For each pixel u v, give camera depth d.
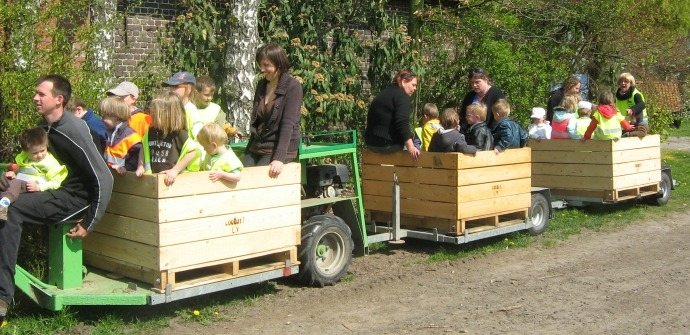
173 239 5.53
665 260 8.26
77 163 5.44
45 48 6.67
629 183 10.80
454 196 8.08
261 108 6.61
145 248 5.59
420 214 8.39
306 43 11.74
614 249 8.80
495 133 8.75
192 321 5.90
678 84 20.94
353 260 7.99
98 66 7.57
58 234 5.58
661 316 6.22
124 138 5.77
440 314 6.26
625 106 11.66
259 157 6.69
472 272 7.68
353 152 7.46
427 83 13.83
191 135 6.29
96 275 5.98
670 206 11.65
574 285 7.20
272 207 6.18
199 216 5.67
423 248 8.64
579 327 5.92
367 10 12.40
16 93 6.39
